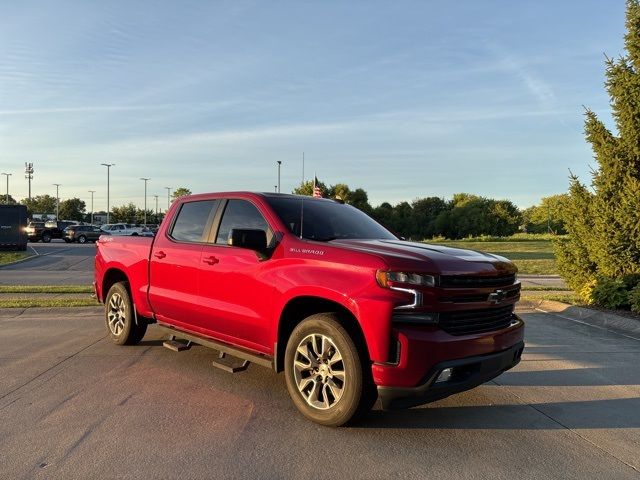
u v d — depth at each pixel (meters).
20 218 29.12
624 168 9.80
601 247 9.84
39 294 10.95
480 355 3.85
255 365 5.68
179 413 4.24
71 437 3.73
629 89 9.73
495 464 3.42
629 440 3.85
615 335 7.59
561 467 3.39
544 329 8.03
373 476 3.23
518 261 24.83
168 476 3.19
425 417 4.25
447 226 88.00
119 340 6.43
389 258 3.71
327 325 3.88
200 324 5.18
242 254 4.64
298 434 3.85
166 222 5.82
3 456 3.42
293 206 4.92
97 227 46.12
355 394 3.75
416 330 3.60
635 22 9.81
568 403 4.64
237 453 3.52
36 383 4.99
